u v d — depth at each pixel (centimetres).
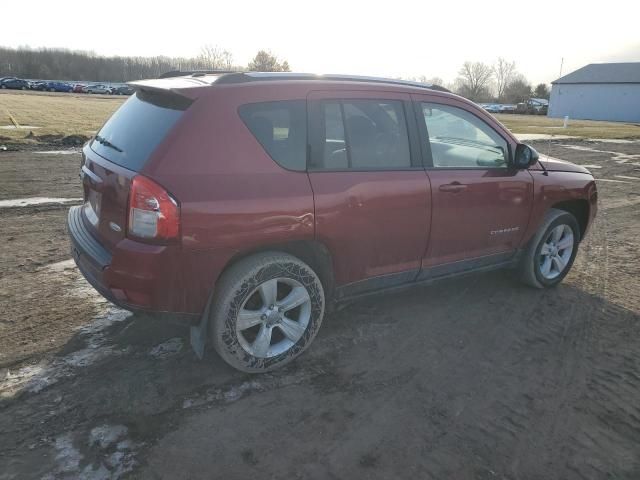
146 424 280
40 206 734
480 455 269
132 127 320
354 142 343
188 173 281
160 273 277
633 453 275
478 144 412
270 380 327
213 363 341
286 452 265
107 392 306
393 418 296
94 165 327
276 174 306
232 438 273
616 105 6562
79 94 6088
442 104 393
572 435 287
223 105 297
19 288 448
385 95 362
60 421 279
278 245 317
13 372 322
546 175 454
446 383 332
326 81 339
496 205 415
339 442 274
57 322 388
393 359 358
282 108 316
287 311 336
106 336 370
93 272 303
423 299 458
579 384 337
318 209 317
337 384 326
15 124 1877
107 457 255
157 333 376
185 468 251
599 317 437
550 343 390
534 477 256
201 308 297
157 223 272
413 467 259
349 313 423
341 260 343
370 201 340
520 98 8238
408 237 369
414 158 371
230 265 309
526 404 314
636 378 347
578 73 6956
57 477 241
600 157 1680
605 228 747
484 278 514
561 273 495
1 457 252
